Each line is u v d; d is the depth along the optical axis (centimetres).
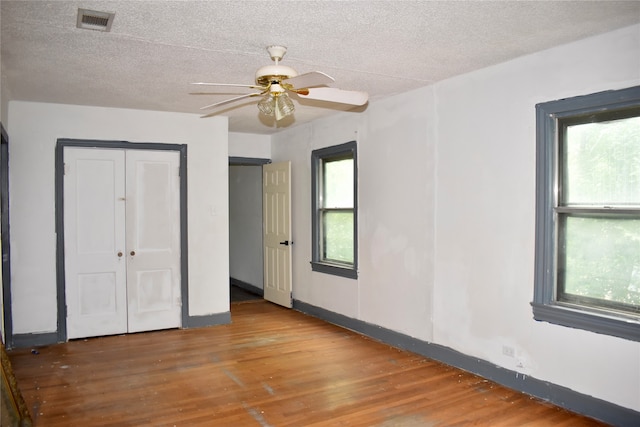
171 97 459
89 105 492
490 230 370
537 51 332
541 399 334
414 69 376
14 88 421
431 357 425
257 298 720
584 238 318
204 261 551
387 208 475
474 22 278
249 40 306
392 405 327
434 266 421
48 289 479
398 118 459
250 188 772
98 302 504
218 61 350
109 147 504
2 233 457
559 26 286
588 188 315
